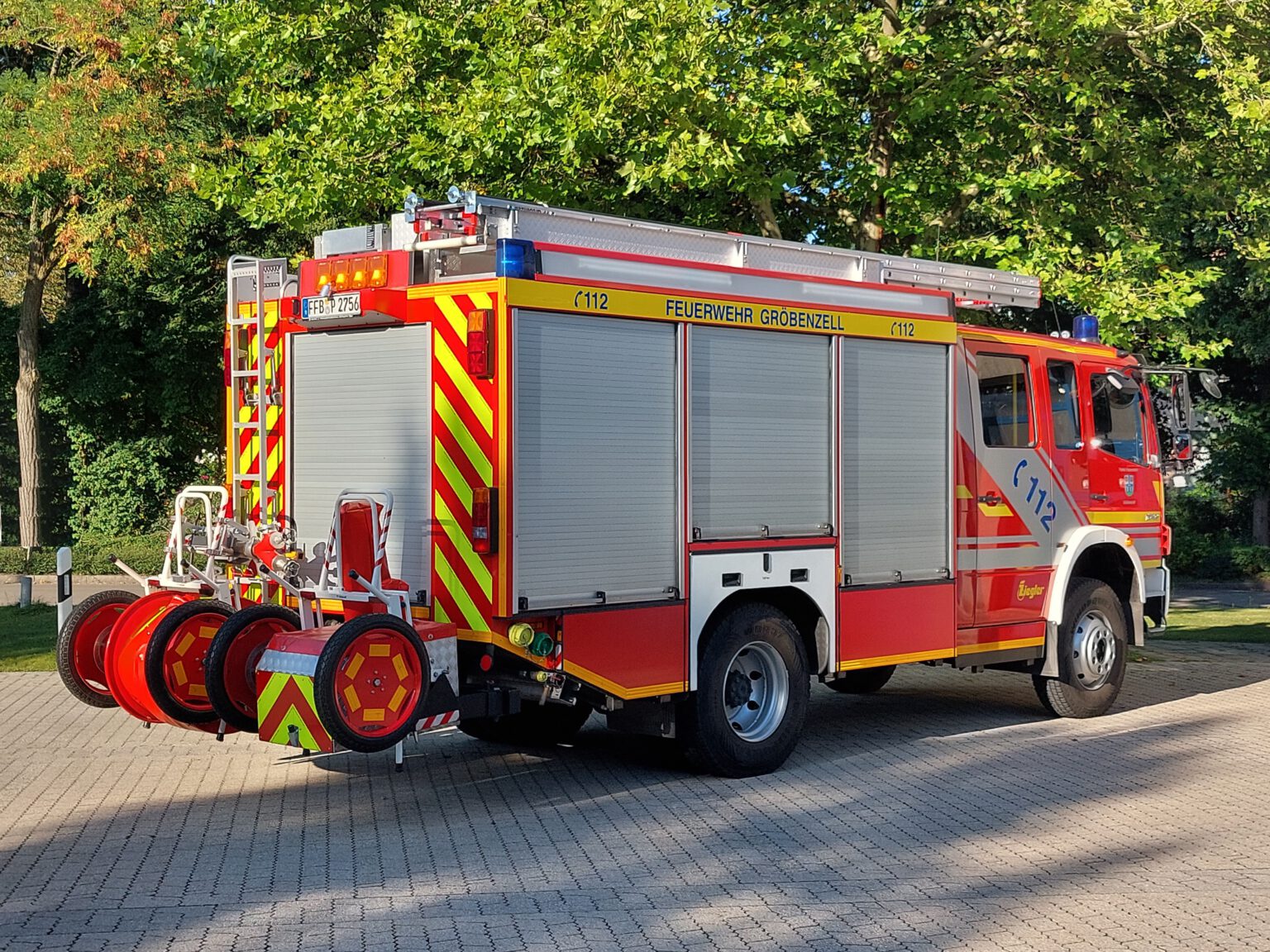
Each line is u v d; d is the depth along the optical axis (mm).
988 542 10047
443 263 7727
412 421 7785
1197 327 23953
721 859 6684
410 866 6527
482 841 7012
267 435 8492
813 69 12000
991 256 13164
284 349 8406
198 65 13406
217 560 8312
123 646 7965
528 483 7426
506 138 11461
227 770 8719
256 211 13023
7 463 30922
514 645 7348
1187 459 11531
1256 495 32344
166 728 10086
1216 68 13062
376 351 7965
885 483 9352
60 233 22781
